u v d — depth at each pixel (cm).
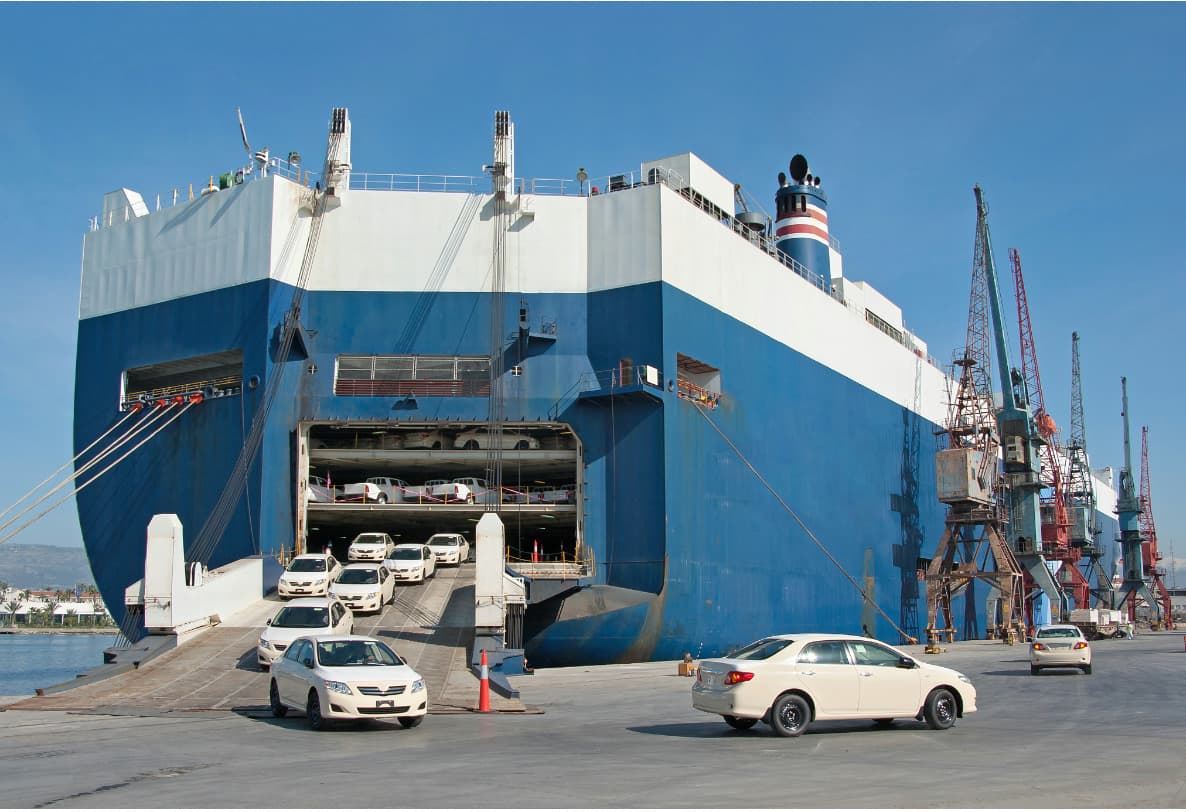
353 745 1614
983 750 1509
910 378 7262
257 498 4241
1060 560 9975
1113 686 2920
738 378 4959
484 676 2212
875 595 6203
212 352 4516
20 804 1080
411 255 4622
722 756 1451
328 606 2788
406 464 4800
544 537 5581
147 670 2705
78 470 4728
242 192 4600
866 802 1066
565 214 4678
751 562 4875
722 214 5344
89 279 4975
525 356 4544
